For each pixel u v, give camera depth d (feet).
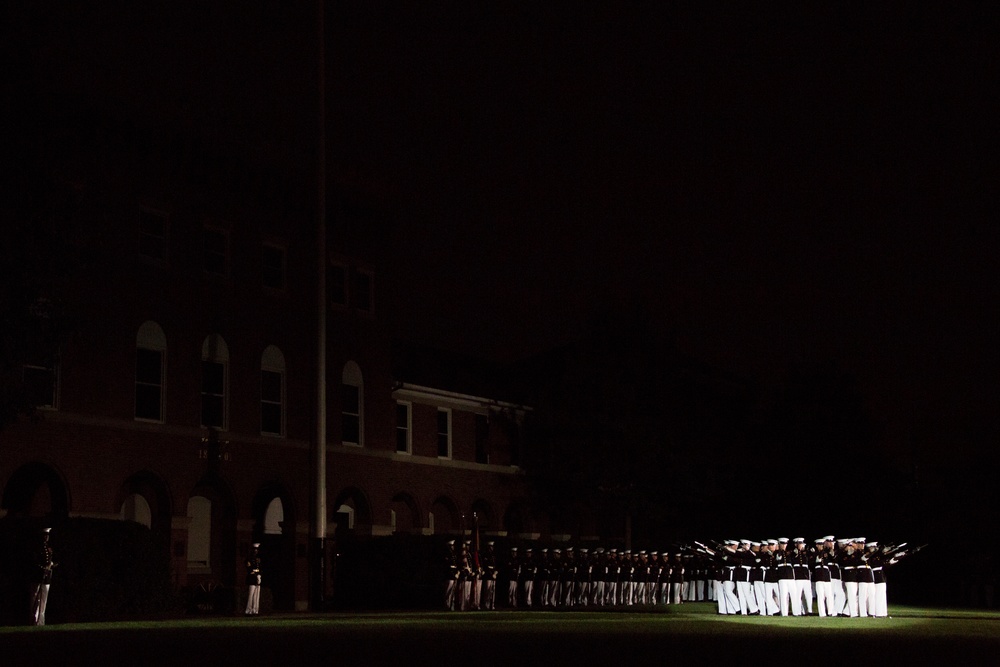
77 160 122.21
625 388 179.32
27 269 95.61
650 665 49.67
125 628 80.59
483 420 185.68
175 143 133.90
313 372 113.29
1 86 94.12
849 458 209.67
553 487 183.93
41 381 107.24
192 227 136.46
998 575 167.63
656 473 179.93
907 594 203.41
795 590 108.78
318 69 116.67
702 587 165.17
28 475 121.39
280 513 155.12
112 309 125.18
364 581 141.28
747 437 204.13
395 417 166.30
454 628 78.33
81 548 103.35
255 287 144.36
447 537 143.95
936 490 213.87
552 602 145.07
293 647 59.21
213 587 124.88
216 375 138.51
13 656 53.88
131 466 125.29
